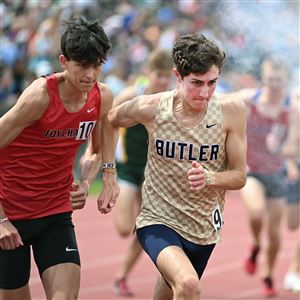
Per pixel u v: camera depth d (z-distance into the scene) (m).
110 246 28.16
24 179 13.34
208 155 13.09
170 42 42.88
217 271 25.16
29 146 13.12
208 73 12.41
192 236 13.40
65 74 12.86
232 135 13.12
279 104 22.16
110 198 13.84
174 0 48.25
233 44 45.88
